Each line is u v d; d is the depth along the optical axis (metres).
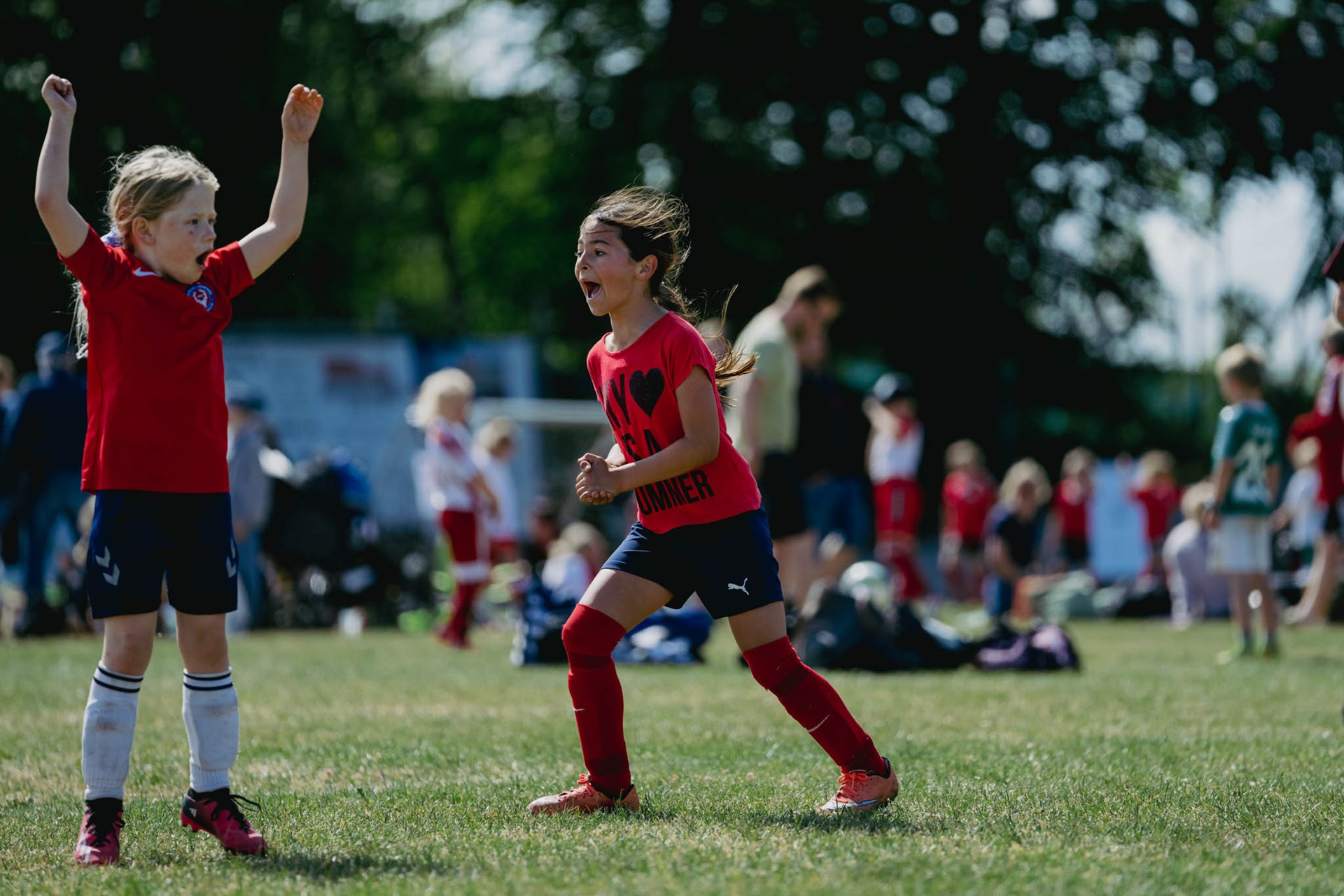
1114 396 61.81
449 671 17.41
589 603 7.97
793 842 6.86
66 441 23.52
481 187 67.31
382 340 40.66
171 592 7.13
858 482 20.77
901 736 11.09
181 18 37.62
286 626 29.44
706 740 10.84
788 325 19.70
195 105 38.06
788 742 10.74
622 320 8.08
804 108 51.84
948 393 58.50
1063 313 58.25
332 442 40.00
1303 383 57.50
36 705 13.62
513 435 30.45
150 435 7.00
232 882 6.25
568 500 37.97
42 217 6.91
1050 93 51.25
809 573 18.47
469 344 41.78
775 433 18.25
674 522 7.86
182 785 9.16
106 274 7.01
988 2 52.12
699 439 7.62
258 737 11.21
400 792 8.58
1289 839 7.05
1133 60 52.28
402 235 69.81
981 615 32.16
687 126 52.94
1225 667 17.98
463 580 22.52
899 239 53.38
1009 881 6.00
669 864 6.37
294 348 39.81
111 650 7.07
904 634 17.88
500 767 9.64
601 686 7.95
